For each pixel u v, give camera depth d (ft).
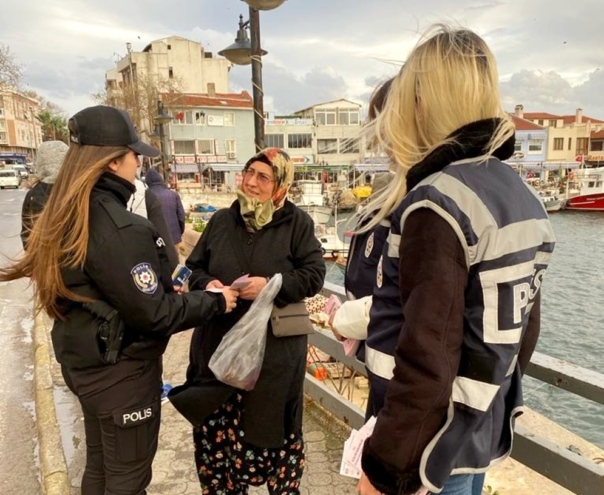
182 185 139.54
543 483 8.79
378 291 3.89
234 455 6.79
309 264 6.83
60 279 5.39
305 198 91.20
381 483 3.45
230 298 6.29
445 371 3.18
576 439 11.49
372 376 3.92
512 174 3.72
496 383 3.37
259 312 6.25
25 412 11.71
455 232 3.28
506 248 3.33
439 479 3.37
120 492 5.90
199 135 148.77
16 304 21.42
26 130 277.03
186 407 6.54
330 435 9.53
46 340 15.76
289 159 6.88
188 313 5.82
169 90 145.38
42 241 5.35
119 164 5.67
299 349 6.75
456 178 3.45
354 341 4.87
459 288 3.27
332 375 13.91
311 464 8.63
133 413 5.78
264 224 6.79
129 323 5.51
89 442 6.58
